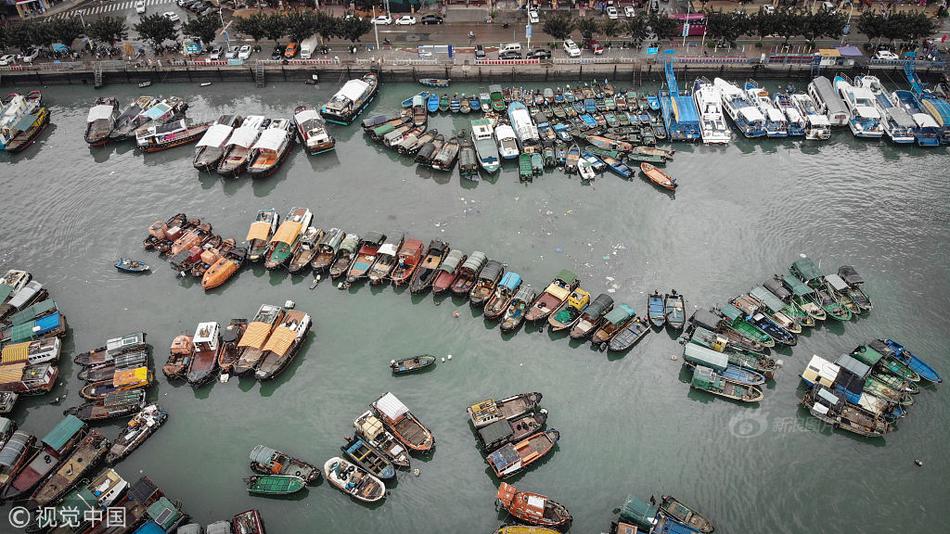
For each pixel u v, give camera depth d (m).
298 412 88.12
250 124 132.25
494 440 80.56
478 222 114.44
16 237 115.38
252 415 87.94
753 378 89.12
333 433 85.44
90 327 99.62
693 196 118.62
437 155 124.94
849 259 106.56
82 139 137.88
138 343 93.94
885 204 116.25
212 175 127.00
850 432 84.25
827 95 134.88
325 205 119.19
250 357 92.88
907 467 80.88
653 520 73.94
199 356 93.56
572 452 82.94
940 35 153.25
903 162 125.31
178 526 75.81
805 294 98.69
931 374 88.50
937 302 99.69
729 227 112.56
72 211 120.12
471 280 102.88
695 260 106.81
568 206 117.06
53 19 162.12
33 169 130.12
